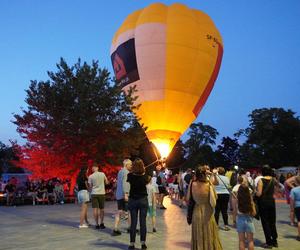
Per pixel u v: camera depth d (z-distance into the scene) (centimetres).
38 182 2855
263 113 8131
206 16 3434
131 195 966
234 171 1611
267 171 1042
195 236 793
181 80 3141
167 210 1983
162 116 3172
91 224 1409
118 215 1159
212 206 791
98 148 2709
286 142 8006
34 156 2739
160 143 3206
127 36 3272
